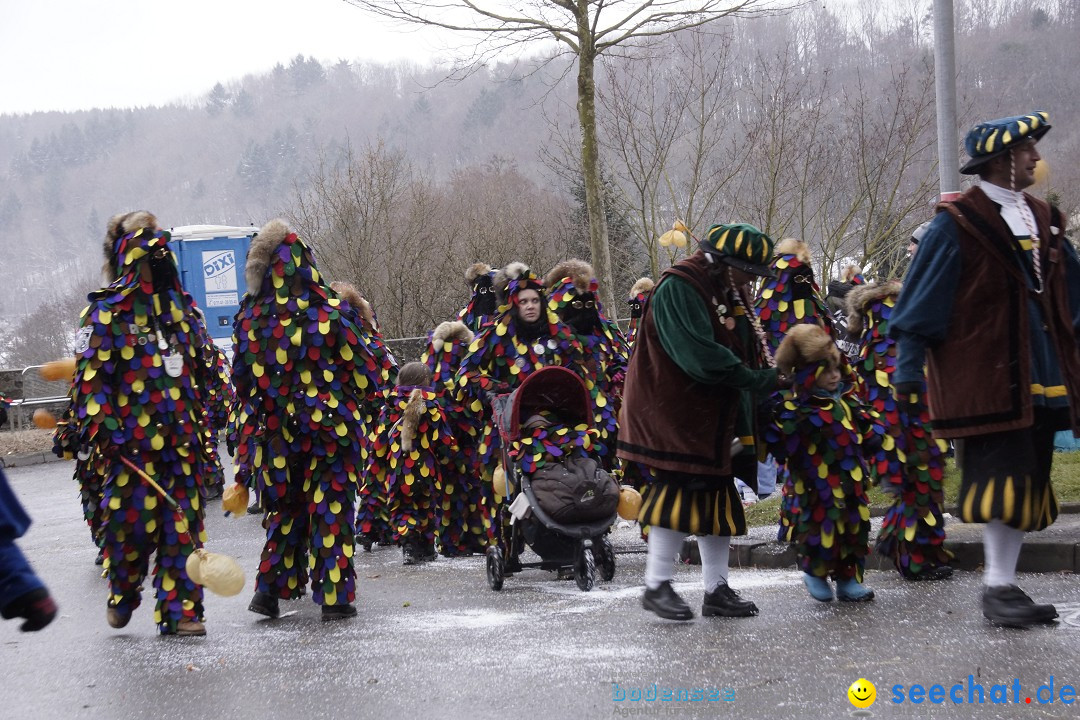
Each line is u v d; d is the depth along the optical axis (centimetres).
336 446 661
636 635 568
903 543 684
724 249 566
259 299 664
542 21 1656
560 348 834
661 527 587
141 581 654
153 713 485
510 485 761
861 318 720
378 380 686
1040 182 555
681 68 1969
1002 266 525
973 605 586
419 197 3228
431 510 939
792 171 1984
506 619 644
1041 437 528
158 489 634
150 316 652
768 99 1972
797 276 749
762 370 559
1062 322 534
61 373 655
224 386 1265
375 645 587
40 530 1229
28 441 2275
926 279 532
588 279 874
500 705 462
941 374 536
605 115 1966
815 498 619
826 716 421
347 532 668
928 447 679
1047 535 693
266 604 680
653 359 577
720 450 573
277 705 485
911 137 1919
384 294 3094
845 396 636
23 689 539
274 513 681
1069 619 535
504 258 3256
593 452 750
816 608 609
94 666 574
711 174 2047
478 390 823
